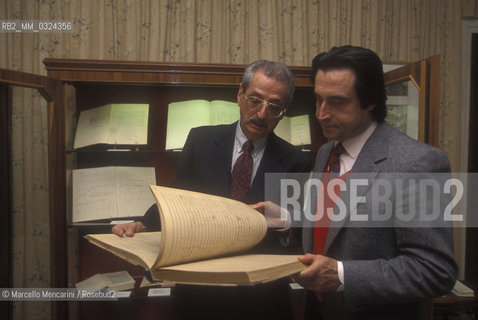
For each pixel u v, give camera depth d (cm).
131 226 112
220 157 133
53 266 190
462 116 289
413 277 75
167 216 74
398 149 86
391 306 87
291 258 82
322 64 91
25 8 231
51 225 189
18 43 232
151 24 242
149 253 80
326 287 79
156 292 197
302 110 227
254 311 125
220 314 124
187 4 244
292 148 140
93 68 186
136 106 210
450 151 274
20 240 196
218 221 85
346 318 90
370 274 77
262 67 122
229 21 251
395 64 264
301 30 256
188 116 211
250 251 113
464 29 282
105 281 201
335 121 91
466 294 203
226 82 192
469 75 285
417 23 267
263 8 252
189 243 75
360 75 86
